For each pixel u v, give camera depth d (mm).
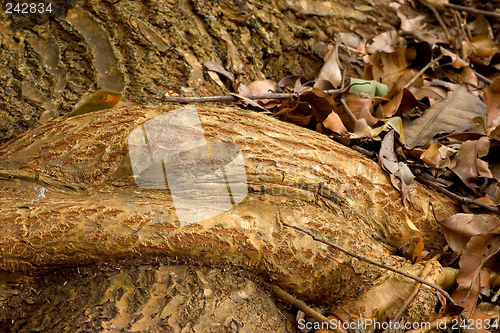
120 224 1053
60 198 1089
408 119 1289
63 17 1310
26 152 1117
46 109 1250
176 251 1060
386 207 1155
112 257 1059
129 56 1309
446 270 1135
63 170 1103
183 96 1288
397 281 1106
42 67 1275
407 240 1157
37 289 1072
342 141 1217
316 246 1083
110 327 1024
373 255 1109
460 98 1310
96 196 1091
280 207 1096
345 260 1092
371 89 1305
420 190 1179
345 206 1131
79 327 1023
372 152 1194
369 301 1101
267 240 1073
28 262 1055
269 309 1081
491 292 1163
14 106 1240
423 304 1101
